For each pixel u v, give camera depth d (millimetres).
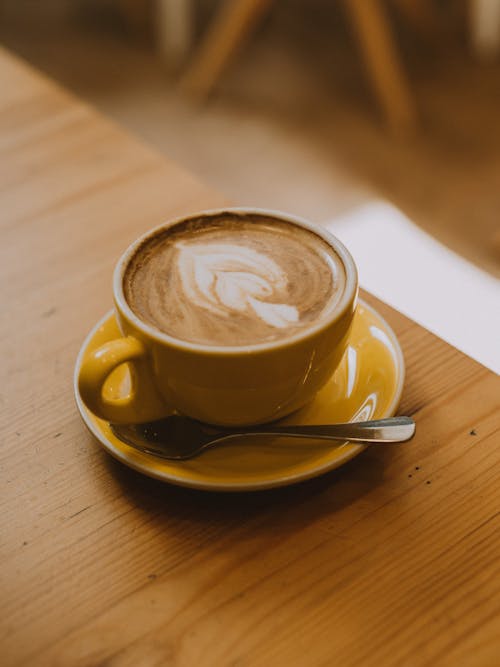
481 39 1727
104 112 1580
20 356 458
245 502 391
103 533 383
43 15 1898
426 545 373
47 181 564
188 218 433
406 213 1288
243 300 402
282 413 405
